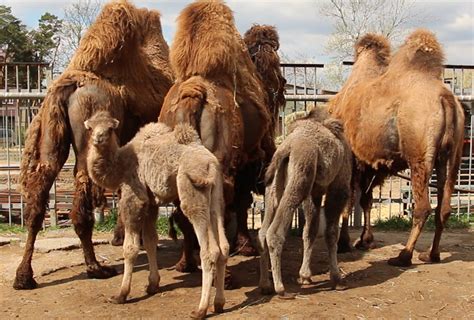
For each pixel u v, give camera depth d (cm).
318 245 815
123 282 556
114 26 655
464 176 1198
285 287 604
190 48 629
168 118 598
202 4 645
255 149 715
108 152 544
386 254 770
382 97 729
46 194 610
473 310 541
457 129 691
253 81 686
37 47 4606
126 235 554
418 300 565
